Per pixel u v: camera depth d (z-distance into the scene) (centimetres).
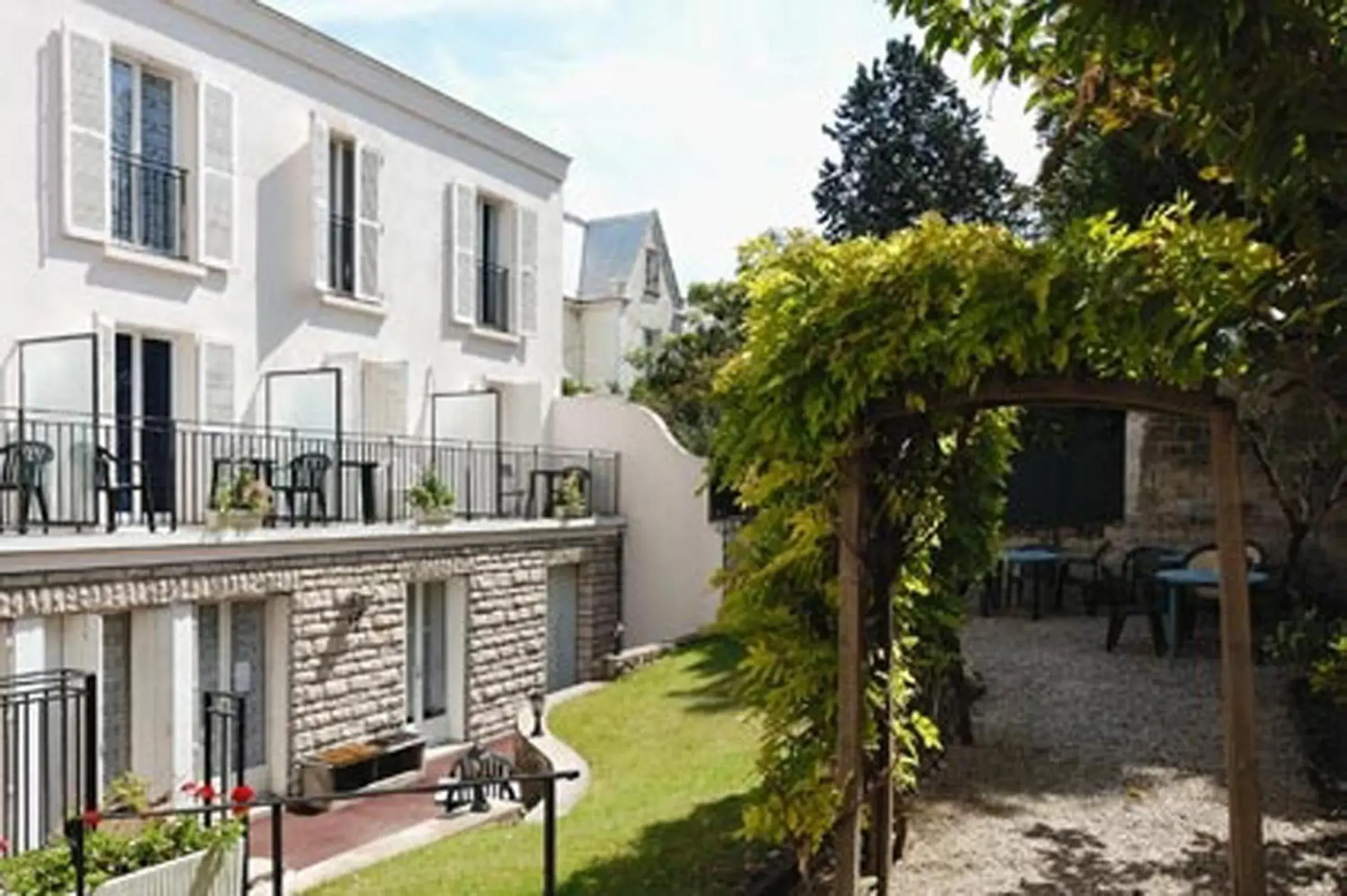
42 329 844
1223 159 271
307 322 1095
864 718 402
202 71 969
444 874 514
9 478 786
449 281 1293
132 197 931
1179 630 920
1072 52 286
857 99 2744
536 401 1441
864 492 395
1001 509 560
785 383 377
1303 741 654
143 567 780
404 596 1048
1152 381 335
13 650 700
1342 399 278
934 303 348
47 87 841
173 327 953
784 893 458
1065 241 335
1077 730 707
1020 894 458
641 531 1459
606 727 877
